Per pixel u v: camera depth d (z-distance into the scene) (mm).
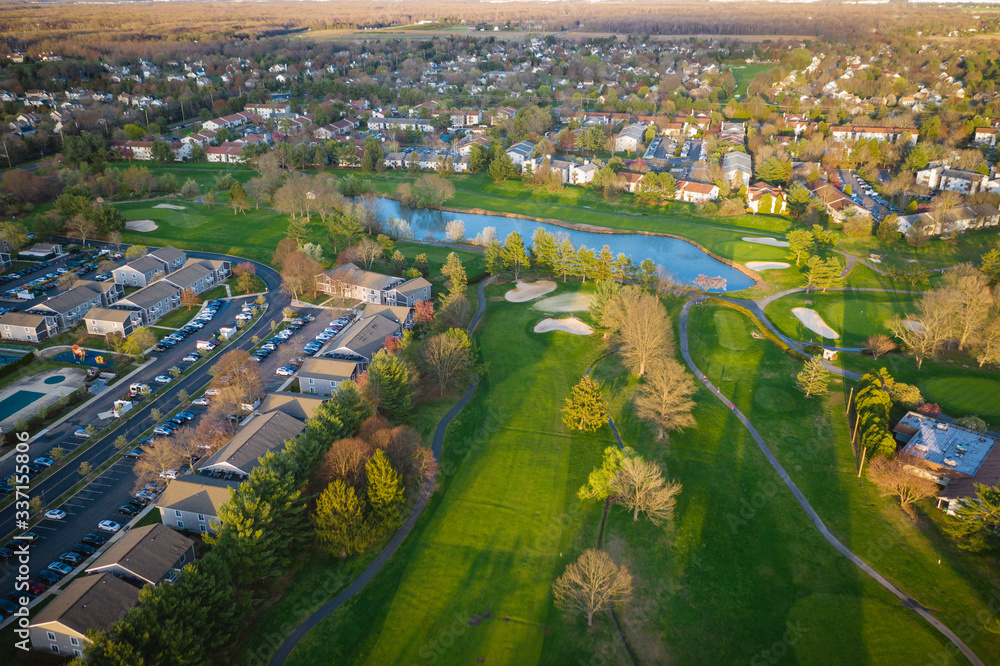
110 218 191500
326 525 81000
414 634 73750
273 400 109625
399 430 95000
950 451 99188
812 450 104125
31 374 123562
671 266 185000
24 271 167875
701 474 98812
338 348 124812
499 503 93188
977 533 83750
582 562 75250
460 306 139375
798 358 131750
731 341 138000
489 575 81500
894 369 126438
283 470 85250
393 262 168500
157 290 150750
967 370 125500
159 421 108875
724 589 79875
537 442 106312
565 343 137500
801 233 180875
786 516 90938
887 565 82625
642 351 120188
